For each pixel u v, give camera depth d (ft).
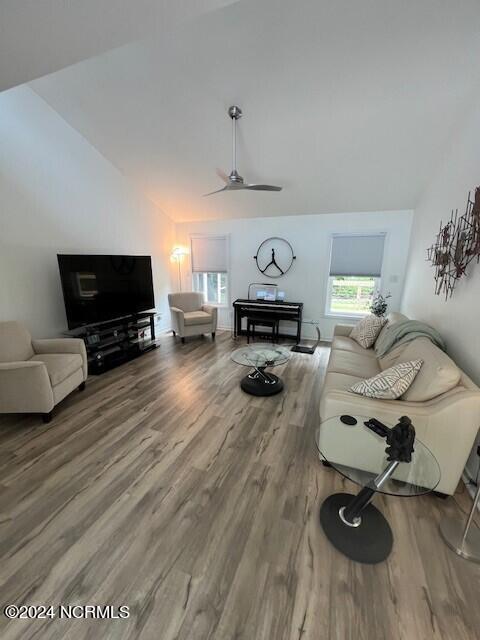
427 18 5.99
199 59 7.54
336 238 14.61
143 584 3.97
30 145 9.70
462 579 4.09
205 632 3.47
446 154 9.14
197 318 15.12
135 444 6.92
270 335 16.10
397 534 4.75
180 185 13.92
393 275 13.89
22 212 9.64
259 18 6.32
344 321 15.29
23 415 8.16
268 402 8.98
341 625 3.55
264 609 3.70
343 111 8.66
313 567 4.20
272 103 8.65
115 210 13.32
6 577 4.03
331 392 5.95
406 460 4.12
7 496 5.38
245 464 6.28
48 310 10.71
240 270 16.90
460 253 6.99
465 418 4.92
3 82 5.89
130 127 10.62
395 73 7.29
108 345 11.76
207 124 9.82
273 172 11.88
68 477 5.86
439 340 7.51
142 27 4.50
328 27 6.38
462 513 5.15
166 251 17.13
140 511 5.10
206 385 10.16
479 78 7.04
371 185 11.94
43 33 4.55
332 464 5.04
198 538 4.63
